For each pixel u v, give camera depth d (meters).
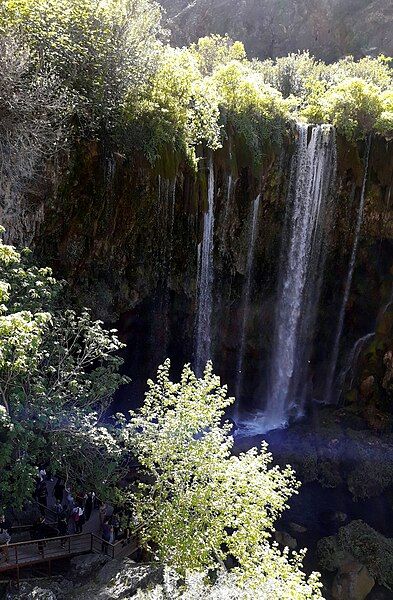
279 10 51.25
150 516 10.34
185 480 10.04
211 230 19.31
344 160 20.44
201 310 20.55
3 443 9.30
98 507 12.64
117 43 14.83
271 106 19.92
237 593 8.57
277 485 10.35
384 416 21.55
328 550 15.12
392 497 17.89
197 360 21.42
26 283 10.84
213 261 20.25
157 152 16.12
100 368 11.94
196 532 9.71
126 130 15.41
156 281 18.91
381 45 46.84
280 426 21.41
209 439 10.27
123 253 17.47
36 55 13.44
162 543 10.02
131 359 20.03
